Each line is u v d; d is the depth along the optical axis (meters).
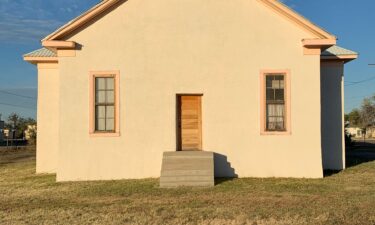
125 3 15.29
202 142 15.28
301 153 15.09
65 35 15.13
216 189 12.77
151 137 15.17
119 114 15.15
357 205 10.25
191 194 12.01
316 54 15.23
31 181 15.48
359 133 78.94
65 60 15.18
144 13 15.31
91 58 15.20
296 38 15.25
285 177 15.00
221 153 15.18
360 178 14.86
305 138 15.13
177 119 15.37
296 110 15.17
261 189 12.70
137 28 15.29
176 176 13.42
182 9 15.35
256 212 9.55
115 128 15.16
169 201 11.03
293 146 15.12
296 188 12.83
